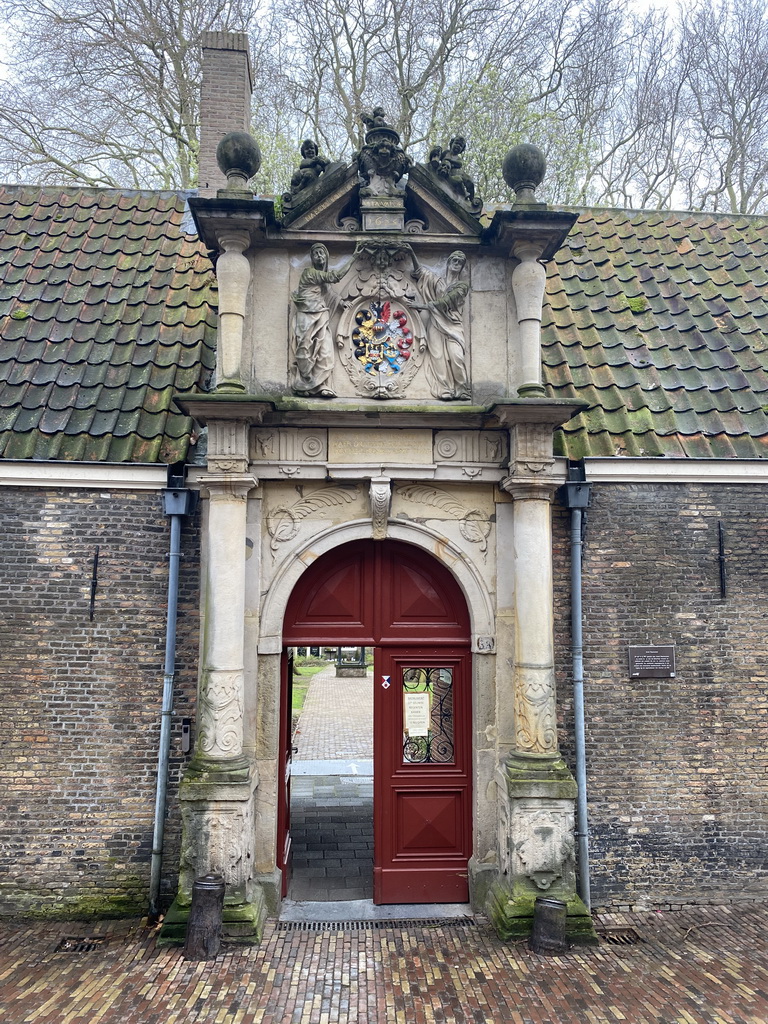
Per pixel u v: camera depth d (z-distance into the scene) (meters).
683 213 11.30
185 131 16.20
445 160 7.36
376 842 7.25
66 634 7.14
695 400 8.38
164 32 15.70
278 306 7.22
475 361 7.31
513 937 6.43
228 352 6.78
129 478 7.22
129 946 6.33
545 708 6.75
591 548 7.59
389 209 7.21
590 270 10.05
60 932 6.64
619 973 5.93
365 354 7.25
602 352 8.79
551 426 6.86
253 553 7.02
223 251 6.93
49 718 7.07
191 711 7.16
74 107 16.14
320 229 7.21
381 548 7.51
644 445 7.78
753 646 7.64
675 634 7.58
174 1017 5.24
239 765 6.48
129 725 7.12
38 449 7.24
